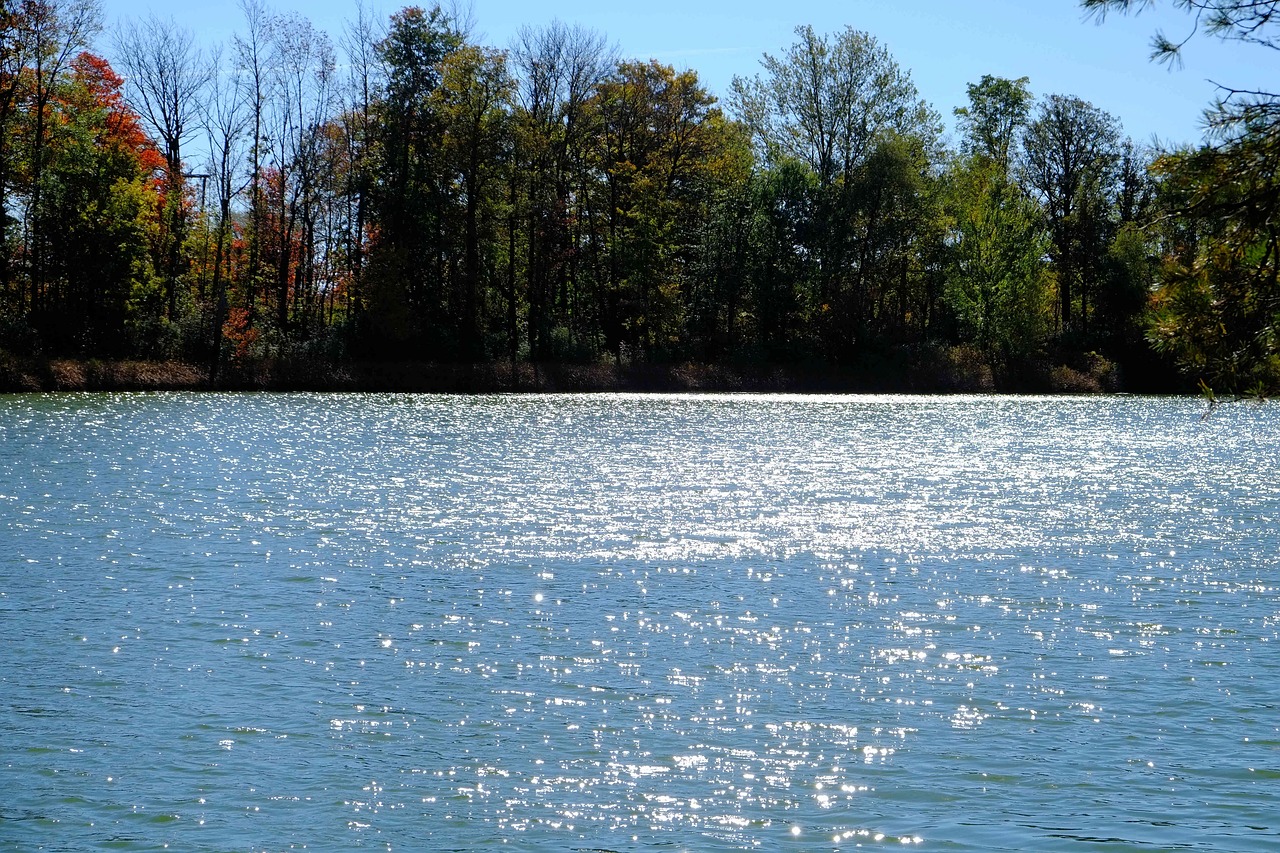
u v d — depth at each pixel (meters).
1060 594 21.02
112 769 12.63
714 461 43.78
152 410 62.44
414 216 81.12
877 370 87.56
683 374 84.94
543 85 86.88
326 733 13.70
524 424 59.69
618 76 88.38
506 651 17.03
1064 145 95.38
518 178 85.56
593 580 21.97
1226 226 11.41
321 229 92.94
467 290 84.25
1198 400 83.44
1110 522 29.50
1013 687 15.48
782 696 15.06
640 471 40.22
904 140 85.56
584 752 13.18
